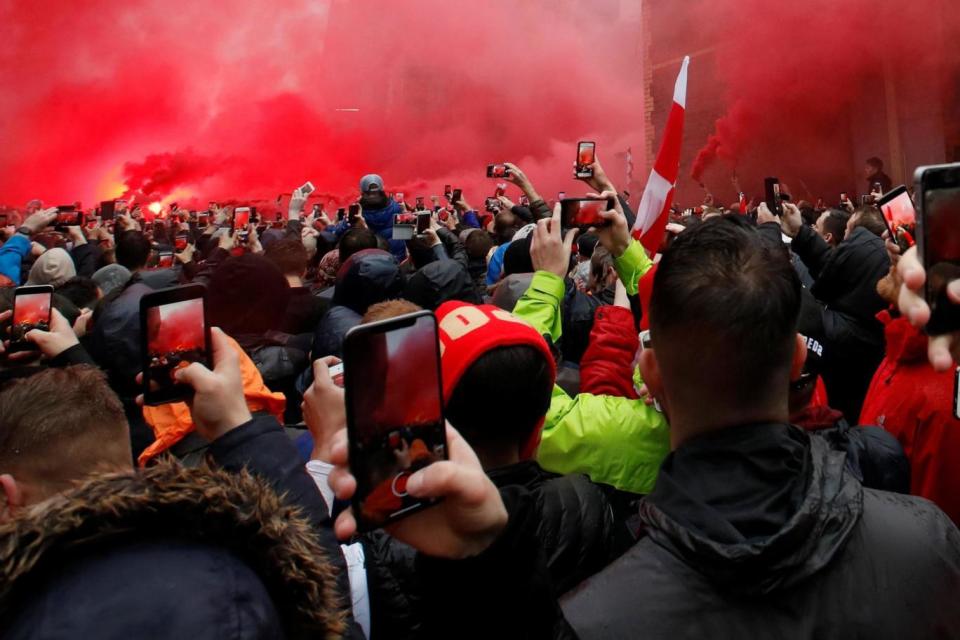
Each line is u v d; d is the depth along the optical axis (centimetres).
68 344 195
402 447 79
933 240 82
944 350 81
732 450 97
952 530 100
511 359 137
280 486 115
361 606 132
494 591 80
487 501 78
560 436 175
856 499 95
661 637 90
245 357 208
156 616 66
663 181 256
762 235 107
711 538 91
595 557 141
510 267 338
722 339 97
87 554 69
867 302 304
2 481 111
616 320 204
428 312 82
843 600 91
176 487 74
